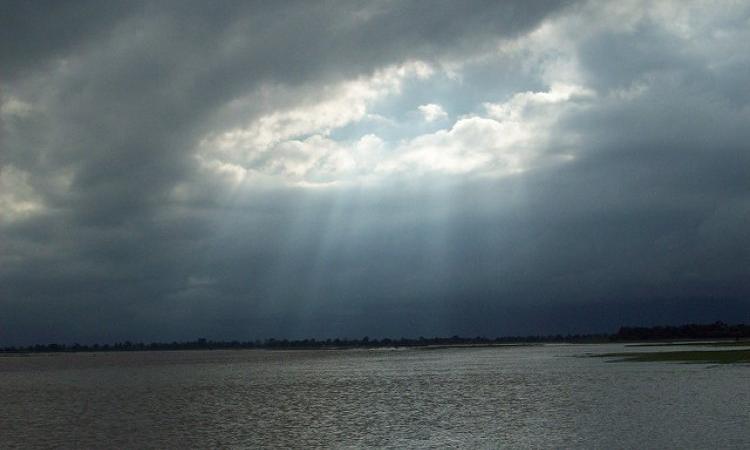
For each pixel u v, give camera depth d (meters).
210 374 137.00
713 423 44.19
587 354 172.38
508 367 122.56
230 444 44.12
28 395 88.50
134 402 74.56
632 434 41.53
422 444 41.53
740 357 112.06
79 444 45.81
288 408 63.84
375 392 78.69
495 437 42.81
